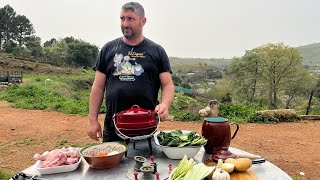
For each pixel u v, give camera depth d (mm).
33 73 39344
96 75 2801
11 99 16844
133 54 2637
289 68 38531
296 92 38938
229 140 2348
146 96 2635
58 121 11773
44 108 14789
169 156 2219
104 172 2029
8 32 78500
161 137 2355
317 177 6039
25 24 80562
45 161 2084
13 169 6324
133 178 1896
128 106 2646
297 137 9375
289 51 38219
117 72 2646
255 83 40000
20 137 9156
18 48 58438
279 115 12078
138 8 2547
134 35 2588
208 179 1797
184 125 11094
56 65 50594
